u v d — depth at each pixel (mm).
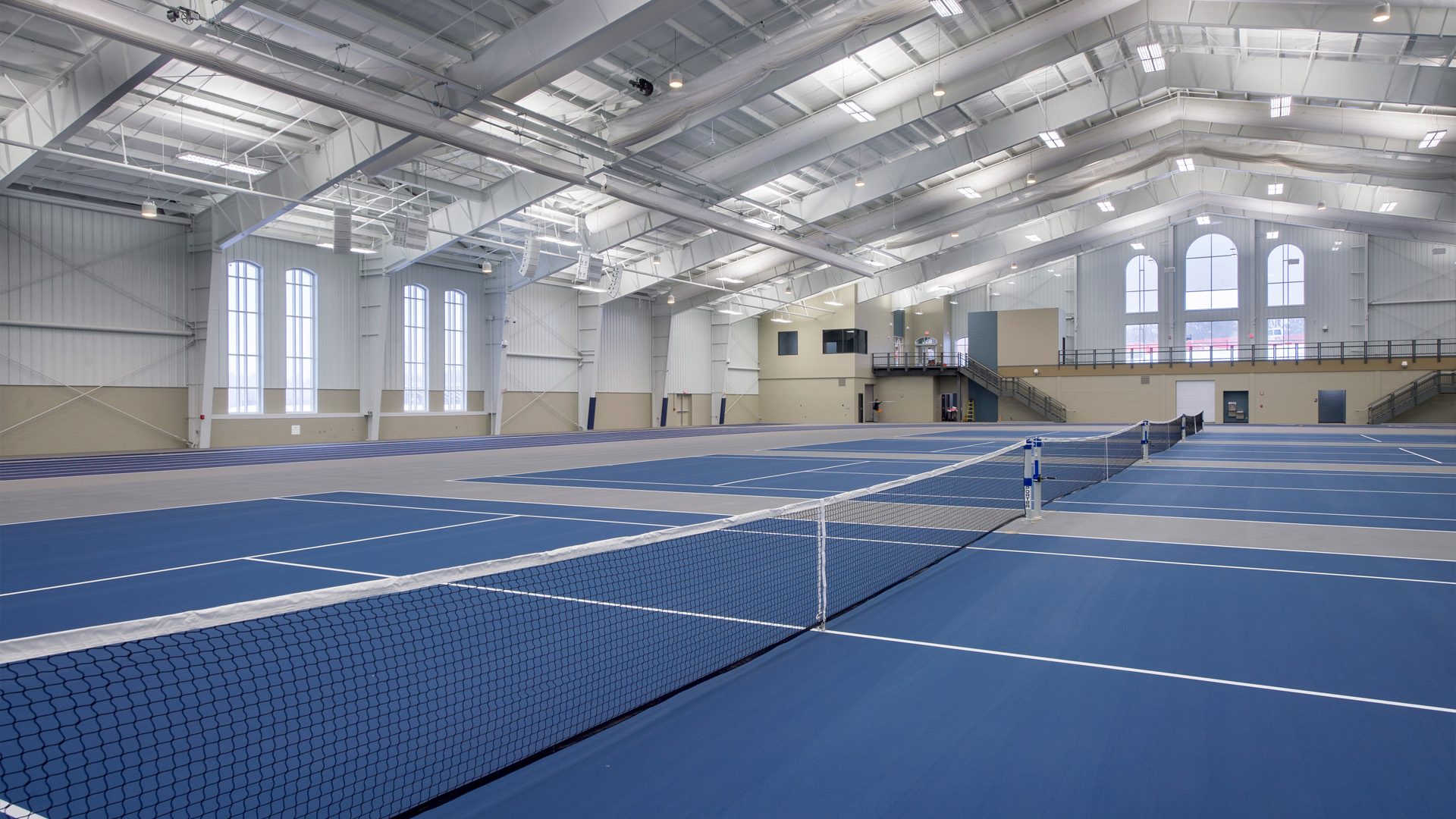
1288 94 23938
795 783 3645
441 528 11406
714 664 5262
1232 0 20578
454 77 18625
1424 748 3955
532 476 19297
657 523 11656
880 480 17797
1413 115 25734
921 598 7086
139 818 3305
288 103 20297
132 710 4539
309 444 31438
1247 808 3377
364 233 31422
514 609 6605
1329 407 48062
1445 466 20297
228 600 7336
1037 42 21891
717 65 21312
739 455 26094
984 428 46219
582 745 4062
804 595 7090
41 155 18750
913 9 18156
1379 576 8008
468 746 4012
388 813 3334
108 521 12336
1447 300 45875
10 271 23734
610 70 20969
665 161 26594
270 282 30375
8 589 7809
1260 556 9039
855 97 24250
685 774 3738
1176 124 31203
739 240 36344
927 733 4195
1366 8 19391
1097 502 13852
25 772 3770
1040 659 5398
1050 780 3645
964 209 34969
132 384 26578
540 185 26000
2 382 23703
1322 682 4914
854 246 37688
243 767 3795
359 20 17031
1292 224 49375
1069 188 34688
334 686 4879
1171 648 5625
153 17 13992
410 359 35375
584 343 43312
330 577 8242
